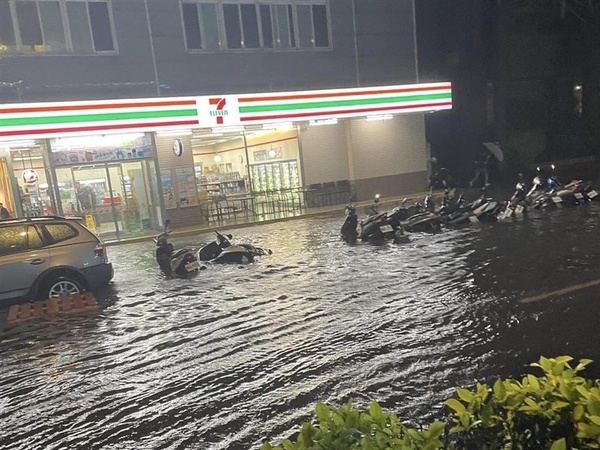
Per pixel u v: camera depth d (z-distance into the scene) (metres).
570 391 2.01
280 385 5.25
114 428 4.70
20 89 16.92
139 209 18.81
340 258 11.55
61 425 4.86
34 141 16.75
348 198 22.55
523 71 31.17
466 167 27.97
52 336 7.62
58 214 17.48
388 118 22.59
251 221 19.31
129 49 18.36
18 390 5.76
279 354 6.11
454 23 30.31
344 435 1.91
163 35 18.88
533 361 5.12
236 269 11.52
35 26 17.08
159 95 18.89
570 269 8.48
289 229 17.27
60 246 9.62
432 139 30.84
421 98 22.16
